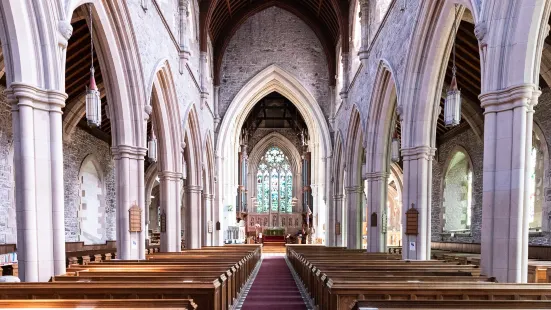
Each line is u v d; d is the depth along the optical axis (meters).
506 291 4.90
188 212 17.70
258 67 24.19
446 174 21.16
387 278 5.88
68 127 16.50
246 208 36.06
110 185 21.08
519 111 6.21
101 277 5.79
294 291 10.54
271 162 39.50
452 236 20.28
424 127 10.12
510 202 6.32
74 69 14.01
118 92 9.77
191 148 17.59
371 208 14.42
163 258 9.97
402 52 10.92
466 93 16.42
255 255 16.84
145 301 3.79
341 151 22.27
